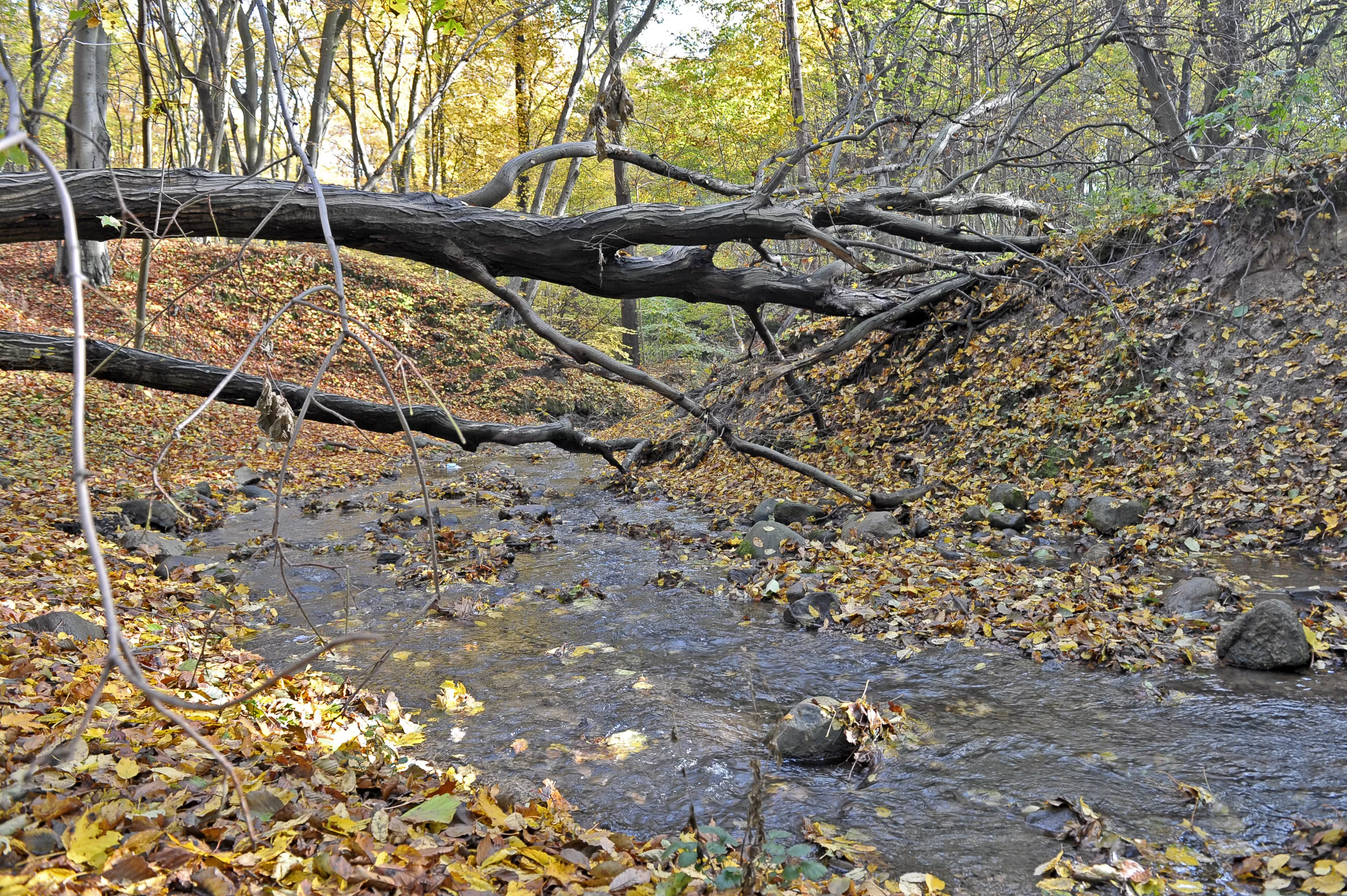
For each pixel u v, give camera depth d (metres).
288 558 7.73
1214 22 12.88
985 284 11.39
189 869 2.26
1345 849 2.79
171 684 4.01
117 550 7.22
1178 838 3.02
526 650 5.35
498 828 2.90
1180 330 8.80
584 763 3.79
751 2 17.39
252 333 20.69
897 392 11.41
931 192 10.77
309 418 7.34
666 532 8.68
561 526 9.30
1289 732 3.77
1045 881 2.78
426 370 22.92
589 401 24.33
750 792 2.64
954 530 7.75
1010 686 4.52
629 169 24.03
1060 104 15.49
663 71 19.06
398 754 3.74
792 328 14.86
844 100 16.27
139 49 8.15
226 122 25.23
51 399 13.67
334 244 2.68
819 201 8.79
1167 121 14.22
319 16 20.92
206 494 10.58
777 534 7.44
